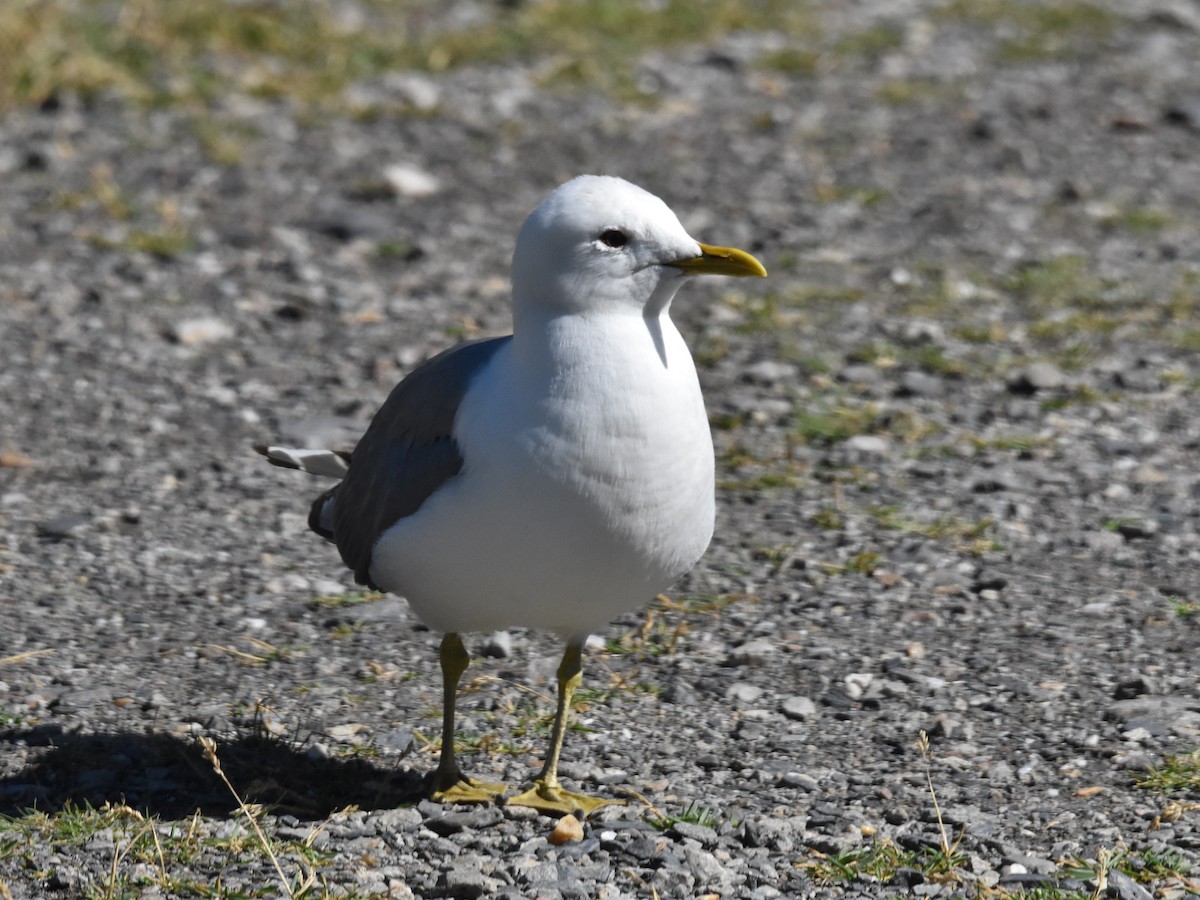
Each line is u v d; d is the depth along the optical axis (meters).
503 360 7.58
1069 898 7.05
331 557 11.21
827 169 19.05
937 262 16.55
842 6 25.16
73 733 8.72
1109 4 24.91
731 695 9.30
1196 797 8.01
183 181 18.61
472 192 18.52
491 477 7.36
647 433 7.30
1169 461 12.51
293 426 13.19
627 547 7.45
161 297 15.78
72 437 13.00
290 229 17.45
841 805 8.03
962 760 8.50
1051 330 14.95
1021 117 20.53
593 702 9.26
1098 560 10.96
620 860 7.50
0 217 17.52
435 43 22.72
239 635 10.05
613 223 7.28
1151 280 16.08
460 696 9.33
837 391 13.78
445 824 7.80
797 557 11.02
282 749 8.65
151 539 11.36
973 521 11.58
